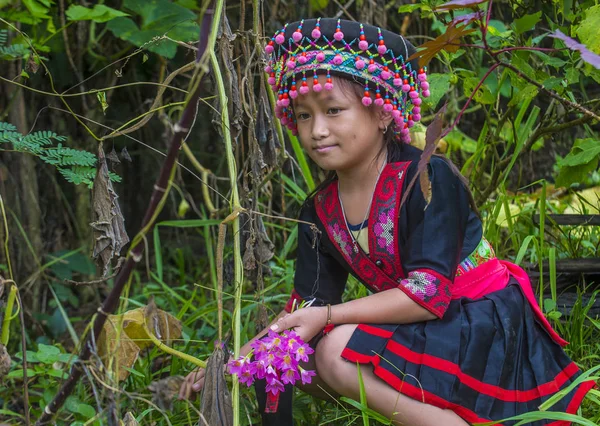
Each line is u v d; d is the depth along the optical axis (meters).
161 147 3.19
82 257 2.88
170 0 2.68
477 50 2.76
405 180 1.59
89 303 2.95
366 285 1.72
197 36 2.52
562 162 2.12
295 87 1.54
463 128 3.56
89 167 1.78
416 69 1.62
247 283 2.66
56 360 1.82
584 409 1.75
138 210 3.25
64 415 1.88
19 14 2.31
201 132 3.19
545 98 3.31
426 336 1.53
